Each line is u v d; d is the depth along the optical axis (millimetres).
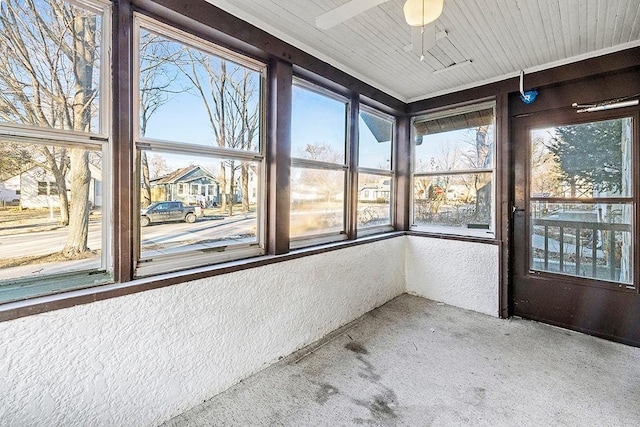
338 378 2018
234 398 1814
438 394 1860
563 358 2268
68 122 1408
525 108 2959
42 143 1345
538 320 2941
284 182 2301
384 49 2445
